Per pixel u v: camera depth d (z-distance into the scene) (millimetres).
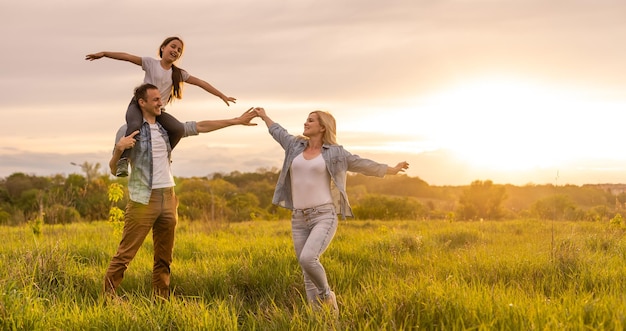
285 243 9531
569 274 6531
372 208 29578
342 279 6746
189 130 6469
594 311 4203
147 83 6582
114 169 6000
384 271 7215
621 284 5898
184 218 20406
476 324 4188
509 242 10859
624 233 11750
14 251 7762
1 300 4664
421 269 7168
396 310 4492
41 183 44844
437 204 70625
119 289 6559
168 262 6406
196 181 53844
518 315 4227
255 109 6609
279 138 6094
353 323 4309
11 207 34188
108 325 4512
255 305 5980
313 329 4223
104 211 22766
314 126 5668
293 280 6613
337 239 11070
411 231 13023
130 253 6098
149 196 6016
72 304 5375
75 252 8508
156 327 4430
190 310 4777
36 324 4484
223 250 9133
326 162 5574
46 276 6523
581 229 13547
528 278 6383
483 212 50719
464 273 6844
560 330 3850
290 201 5875
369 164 5672
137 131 5945
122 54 6531
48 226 12953
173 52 6645
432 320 4340
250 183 76625
